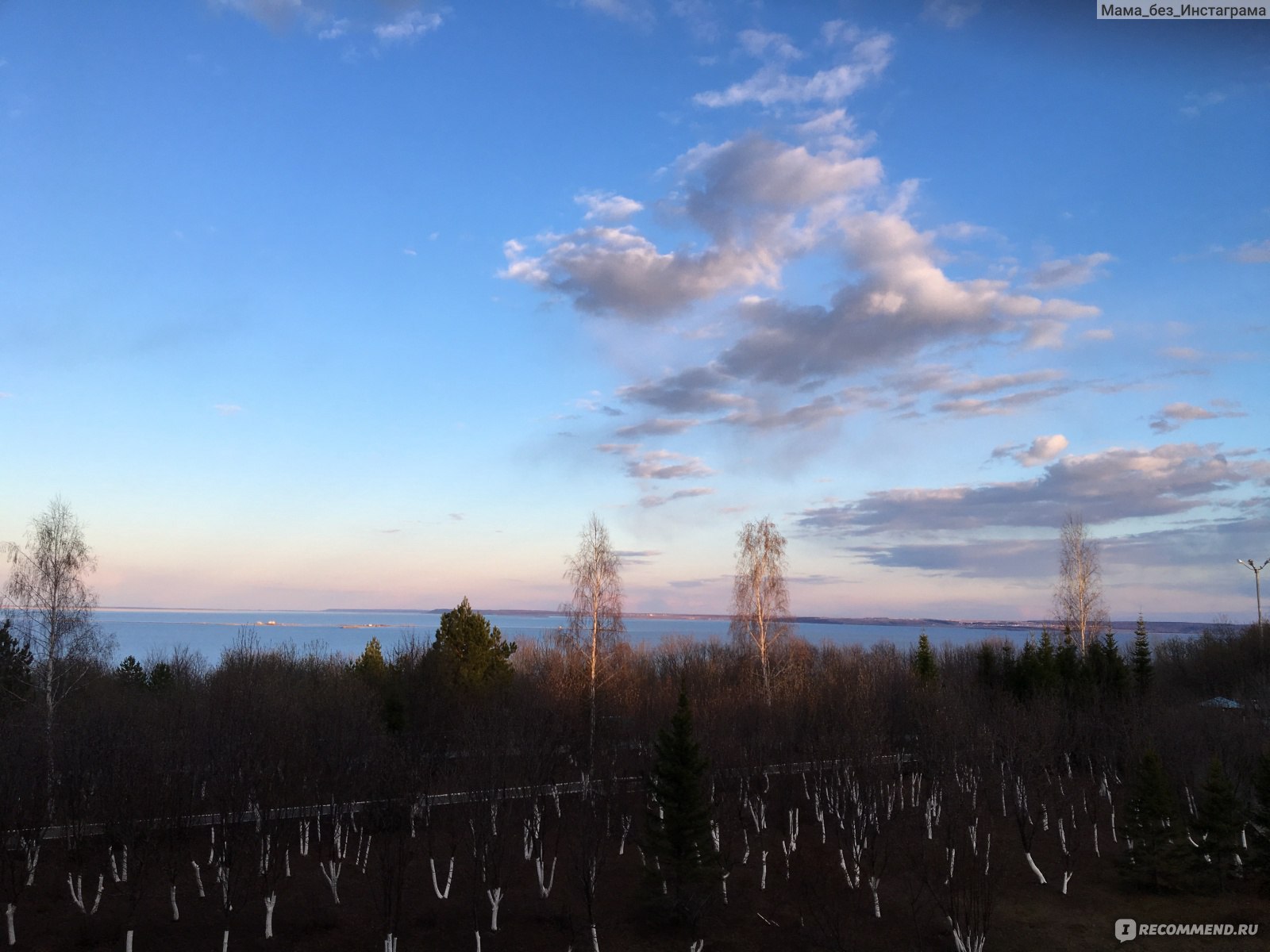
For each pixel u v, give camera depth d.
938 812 40.47
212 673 61.88
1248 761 42.34
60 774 33.50
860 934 29.06
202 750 33.00
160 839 30.48
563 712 43.78
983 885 30.83
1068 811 42.31
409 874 33.66
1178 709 49.56
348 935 27.95
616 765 39.34
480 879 32.91
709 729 41.22
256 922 28.77
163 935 27.45
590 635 51.59
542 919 29.55
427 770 37.22
